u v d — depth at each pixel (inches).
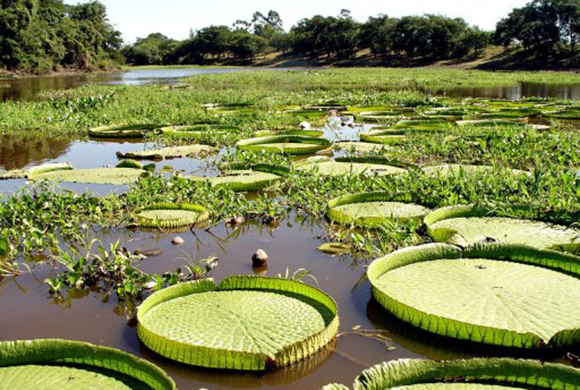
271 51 2901.1
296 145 362.3
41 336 130.6
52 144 417.7
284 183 260.1
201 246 187.5
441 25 2044.8
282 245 187.5
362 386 96.7
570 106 576.7
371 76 1325.0
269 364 110.7
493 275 147.0
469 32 1974.7
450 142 341.4
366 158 295.7
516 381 99.2
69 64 2220.7
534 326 121.3
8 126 499.8
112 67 2474.2
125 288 148.6
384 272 150.9
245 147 349.7
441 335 123.2
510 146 309.6
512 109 527.8
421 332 126.6
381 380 98.3
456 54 2052.2
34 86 1235.2
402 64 2119.8
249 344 115.8
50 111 569.9
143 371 103.7
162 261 174.9
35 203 214.4
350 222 200.1
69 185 263.0
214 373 112.3
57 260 171.2
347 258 174.9
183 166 318.0
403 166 284.4
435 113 530.9
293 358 113.1
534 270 150.0
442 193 214.7
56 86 1226.0
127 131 448.5
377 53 2349.9
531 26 1723.7
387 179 240.5
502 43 1879.9
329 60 2463.1
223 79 1311.5
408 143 344.2
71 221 203.8
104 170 293.7
